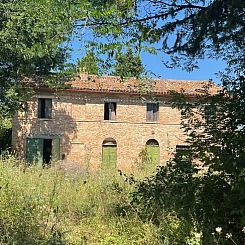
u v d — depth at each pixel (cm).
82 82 3462
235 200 668
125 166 3488
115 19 838
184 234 664
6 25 2080
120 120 3522
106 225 799
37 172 1309
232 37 787
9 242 631
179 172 753
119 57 952
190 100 821
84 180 1211
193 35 830
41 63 2455
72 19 848
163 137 3553
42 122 3394
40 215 787
